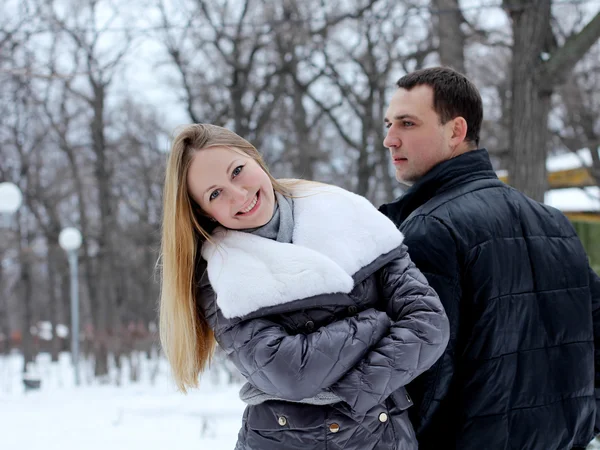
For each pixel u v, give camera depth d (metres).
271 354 1.49
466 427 1.78
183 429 6.68
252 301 1.53
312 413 1.57
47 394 11.12
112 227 23.58
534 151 9.07
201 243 1.78
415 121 2.00
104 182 23.11
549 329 1.90
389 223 1.67
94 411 7.88
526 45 9.11
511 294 1.83
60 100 23.94
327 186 1.81
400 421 1.63
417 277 1.64
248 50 21.16
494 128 21.62
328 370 1.47
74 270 14.10
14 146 25.12
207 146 1.70
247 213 1.68
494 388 1.78
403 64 20.86
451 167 1.96
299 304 1.55
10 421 7.48
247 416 1.69
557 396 1.90
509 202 1.93
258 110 22.73
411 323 1.54
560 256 1.97
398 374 1.50
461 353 1.80
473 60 21.02
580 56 8.79
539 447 1.84
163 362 16.95
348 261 1.60
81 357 21.12
